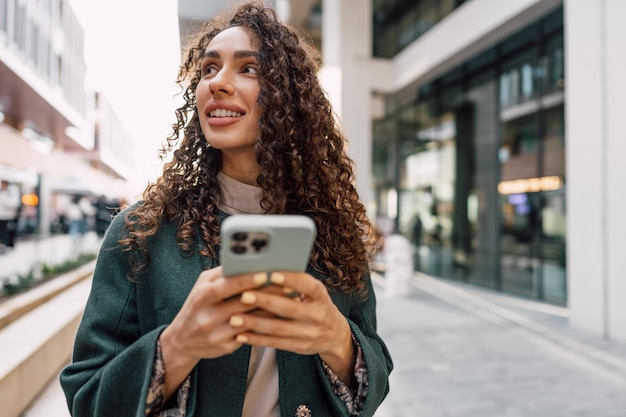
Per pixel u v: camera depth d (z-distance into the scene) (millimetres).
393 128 12875
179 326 650
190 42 1201
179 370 693
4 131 5250
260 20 974
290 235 532
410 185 12156
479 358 4781
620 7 5137
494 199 9031
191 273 865
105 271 875
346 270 1021
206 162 1013
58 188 12148
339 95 10953
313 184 1024
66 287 6195
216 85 882
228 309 599
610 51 5277
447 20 8852
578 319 5867
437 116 10906
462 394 3801
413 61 10180
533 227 8008
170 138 1175
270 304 581
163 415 749
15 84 4348
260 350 910
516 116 8375
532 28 7805
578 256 5840
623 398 3689
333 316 668
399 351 5062
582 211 5742
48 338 3951
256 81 922
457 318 6699
